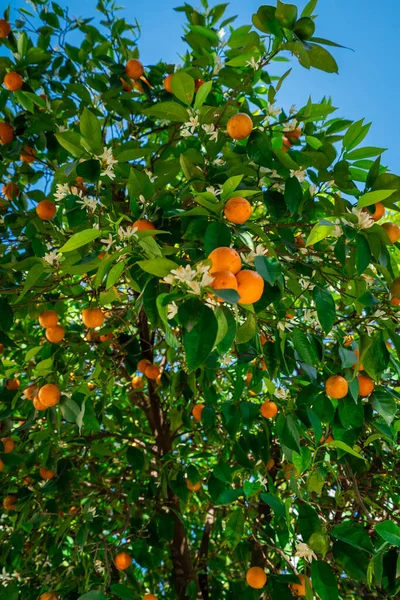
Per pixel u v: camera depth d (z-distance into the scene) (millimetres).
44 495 3457
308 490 2580
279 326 2264
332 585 1991
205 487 4223
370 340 2023
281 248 2367
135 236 1723
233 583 3678
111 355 3340
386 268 2049
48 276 2590
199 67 3084
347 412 2277
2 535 3439
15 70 3129
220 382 3873
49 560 3688
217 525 4121
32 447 3910
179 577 3621
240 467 2791
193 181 2203
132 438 3623
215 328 1331
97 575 3182
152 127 3707
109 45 3459
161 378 3523
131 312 3092
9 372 2943
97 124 2074
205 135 2482
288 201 2141
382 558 2141
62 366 2869
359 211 1896
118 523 3965
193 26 2959
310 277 2324
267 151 2137
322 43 2102
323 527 2182
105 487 3434
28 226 2828
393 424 2576
